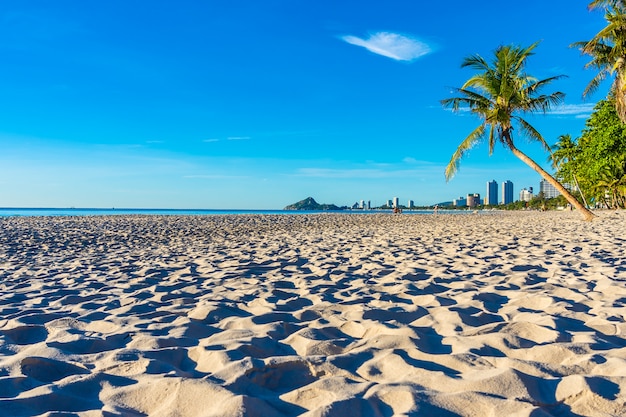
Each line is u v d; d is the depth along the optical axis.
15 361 2.42
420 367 2.28
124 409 1.91
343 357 2.44
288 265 6.57
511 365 2.21
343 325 3.21
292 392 2.02
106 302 4.23
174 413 1.84
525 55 16.45
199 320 3.46
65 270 6.44
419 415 1.73
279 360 2.36
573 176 41.59
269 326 3.16
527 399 1.83
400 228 16.28
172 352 2.62
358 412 1.80
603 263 5.87
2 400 1.91
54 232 14.98
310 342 2.75
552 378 2.04
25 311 3.85
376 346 2.65
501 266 5.95
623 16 15.80
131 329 3.17
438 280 5.00
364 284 4.91
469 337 2.77
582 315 3.27
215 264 6.84
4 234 13.92
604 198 49.75
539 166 17.47
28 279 5.68
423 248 8.48
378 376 2.22
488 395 1.85
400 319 3.39
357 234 13.03
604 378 1.97
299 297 4.27
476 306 3.70
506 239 10.05
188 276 5.69
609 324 2.96
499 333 2.77
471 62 16.89
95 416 1.80
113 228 17.50
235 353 2.55
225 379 2.15
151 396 2.01
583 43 17.16
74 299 4.36
